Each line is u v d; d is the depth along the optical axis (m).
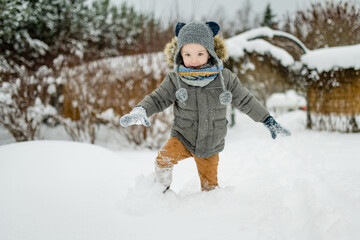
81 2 8.27
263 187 2.23
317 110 5.82
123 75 4.85
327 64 5.48
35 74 4.64
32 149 2.27
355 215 1.61
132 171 2.39
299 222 1.55
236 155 3.98
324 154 3.62
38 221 1.42
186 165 3.23
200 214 1.59
